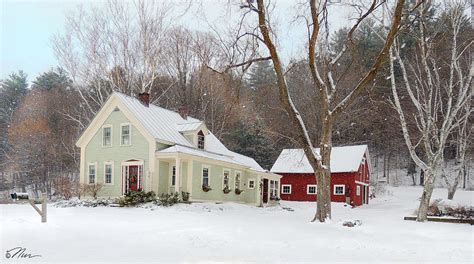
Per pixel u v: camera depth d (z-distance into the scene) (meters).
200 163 25.89
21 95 61.41
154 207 20.75
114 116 26.23
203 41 52.94
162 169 24.73
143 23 39.44
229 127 46.91
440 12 21.69
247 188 31.61
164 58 42.56
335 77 33.59
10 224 11.48
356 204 35.03
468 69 21.77
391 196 39.28
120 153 25.61
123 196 22.81
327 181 16.62
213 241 9.77
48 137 46.84
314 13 15.71
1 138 53.12
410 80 35.34
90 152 27.08
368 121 44.81
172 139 25.69
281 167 39.31
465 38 23.47
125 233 10.70
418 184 46.16
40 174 46.34
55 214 15.87
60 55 62.31
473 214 20.66
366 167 39.03
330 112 16.83
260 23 15.98
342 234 12.42
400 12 15.27
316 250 9.23
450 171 45.72
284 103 16.89
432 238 12.70
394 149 47.44
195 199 25.08
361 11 17.78
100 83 40.81
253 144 46.78
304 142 16.81
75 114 47.50
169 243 9.33
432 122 20.91
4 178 48.56
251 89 49.44
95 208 20.48
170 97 44.59
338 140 50.06
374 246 10.11
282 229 12.94
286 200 38.41
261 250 8.88
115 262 7.10
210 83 44.19
